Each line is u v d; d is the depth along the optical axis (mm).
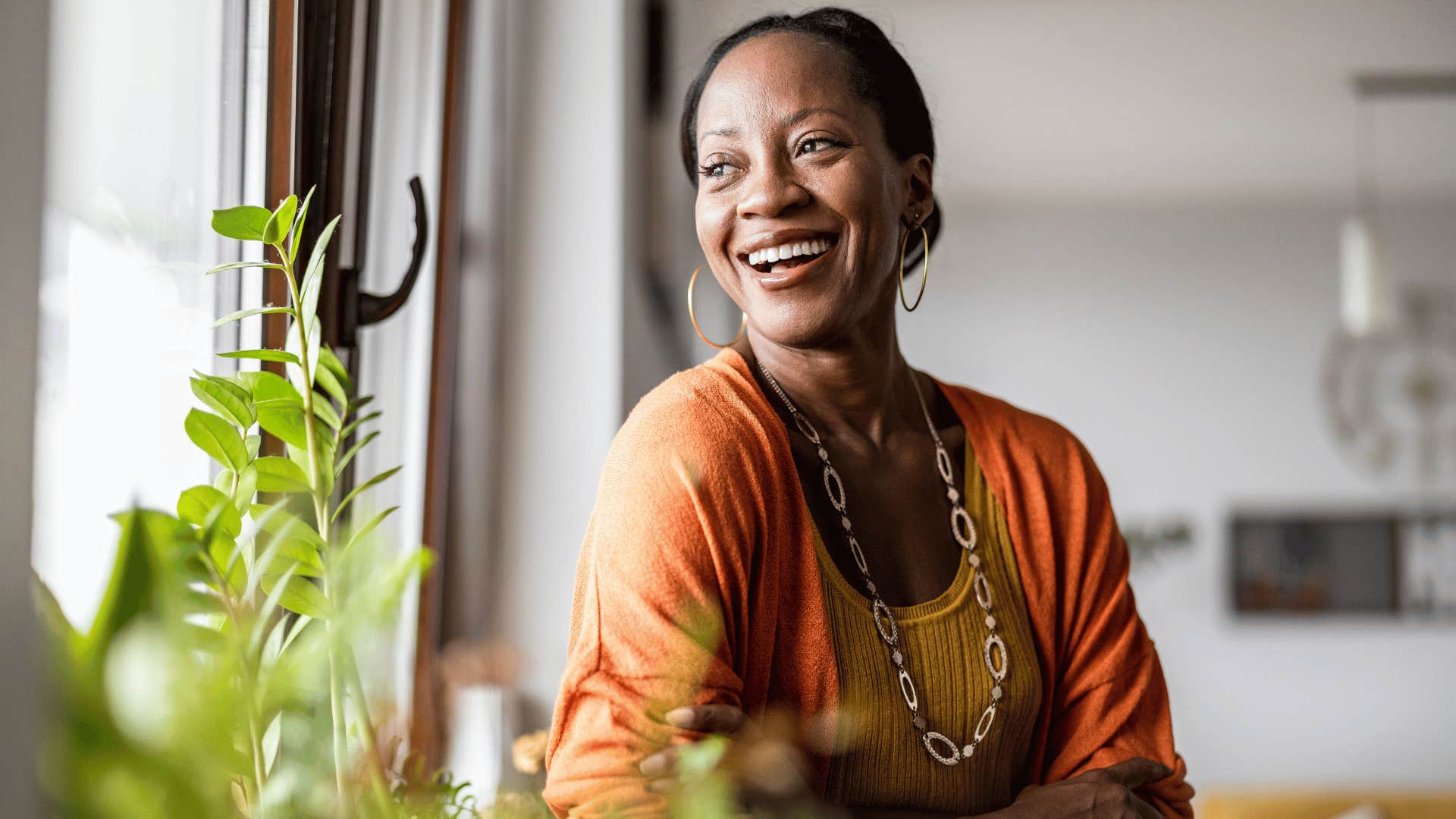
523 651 2072
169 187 1082
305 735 595
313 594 664
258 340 1158
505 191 2127
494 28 2076
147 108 1045
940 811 920
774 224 899
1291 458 5699
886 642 905
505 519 2100
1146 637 1071
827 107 908
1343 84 4441
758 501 860
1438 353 5652
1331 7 3879
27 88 545
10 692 477
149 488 1036
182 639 422
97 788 370
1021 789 1016
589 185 2143
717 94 923
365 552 578
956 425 1051
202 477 1108
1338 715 5586
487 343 2068
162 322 1062
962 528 990
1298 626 5625
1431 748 5535
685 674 782
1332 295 5750
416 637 1737
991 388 5816
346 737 622
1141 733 1029
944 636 929
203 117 1138
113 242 992
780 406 959
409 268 1180
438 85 1743
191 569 542
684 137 1017
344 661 628
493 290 2078
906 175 982
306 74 1168
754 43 935
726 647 828
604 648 804
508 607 2086
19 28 539
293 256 712
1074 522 1036
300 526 670
